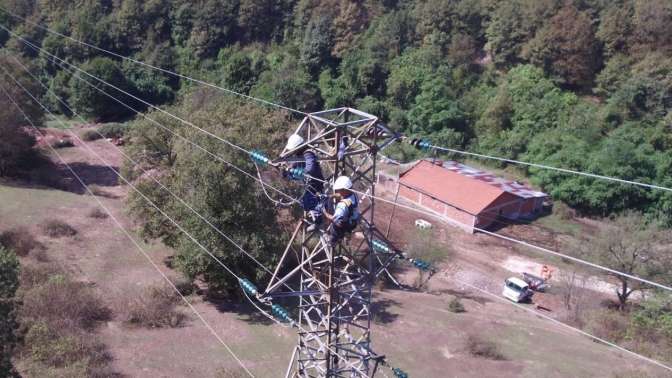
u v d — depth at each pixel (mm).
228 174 32906
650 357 34281
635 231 43281
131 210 38500
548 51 70438
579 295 41062
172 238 37656
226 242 33312
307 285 19922
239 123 36969
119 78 76500
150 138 41531
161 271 38812
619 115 64938
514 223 54312
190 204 33281
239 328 33188
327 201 15906
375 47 75500
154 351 29750
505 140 66875
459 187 54406
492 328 36594
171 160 42250
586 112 65000
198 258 33438
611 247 42125
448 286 43000
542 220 55781
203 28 83562
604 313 38906
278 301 36625
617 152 57250
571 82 70875
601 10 72438
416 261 18250
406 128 70500
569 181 58000
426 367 31047
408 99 71062
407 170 59312
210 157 33219
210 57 83562
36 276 34000
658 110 63812
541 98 69125
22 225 42281
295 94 72188
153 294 34875
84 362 26609
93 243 41656
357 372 17297
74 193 52219
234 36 85562
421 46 77750
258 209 34156
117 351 29250
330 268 16594
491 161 66312
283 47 83500
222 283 34812
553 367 32281
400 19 77750
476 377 30625
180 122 41312
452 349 33312
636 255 41188
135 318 32500
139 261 39969
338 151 15742
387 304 38250
